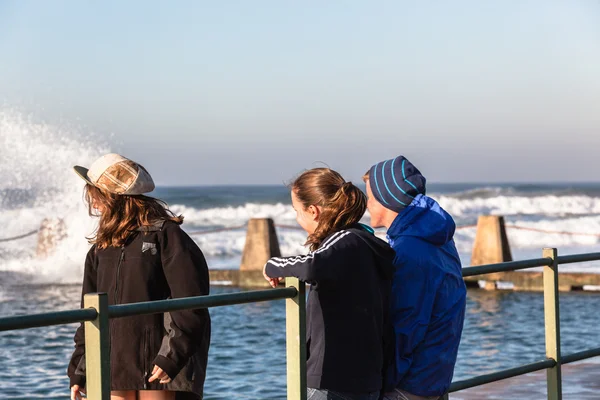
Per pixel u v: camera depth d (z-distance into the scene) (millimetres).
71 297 24484
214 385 12242
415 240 4773
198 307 3877
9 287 26891
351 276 4254
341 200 4430
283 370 13336
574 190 90312
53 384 12438
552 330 6465
